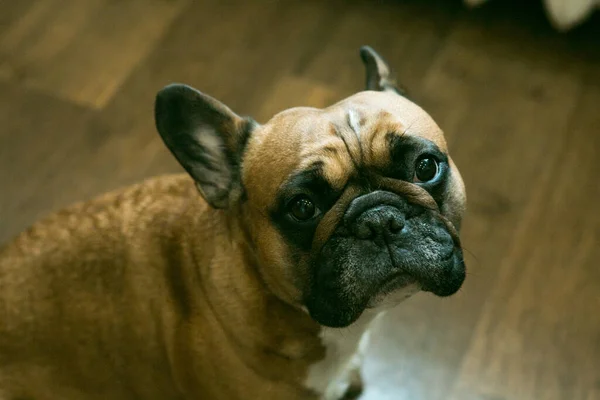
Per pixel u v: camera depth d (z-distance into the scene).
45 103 1.04
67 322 0.71
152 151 0.99
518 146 0.98
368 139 0.62
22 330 0.72
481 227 0.93
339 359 0.73
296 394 0.74
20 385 0.74
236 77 1.06
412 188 0.62
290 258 0.64
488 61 1.05
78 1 1.14
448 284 0.63
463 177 0.96
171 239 0.70
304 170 0.62
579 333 0.86
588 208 0.93
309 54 1.07
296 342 0.69
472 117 1.00
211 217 0.69
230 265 0.67
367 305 0.64
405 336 0.87
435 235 0.62
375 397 0.84
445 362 0.86
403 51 1.07
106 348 0.73
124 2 1.14
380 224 0.61
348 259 0.61
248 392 0.72
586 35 1.07
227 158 0.67
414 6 1.12
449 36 1.08
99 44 1.10
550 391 0.84
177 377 0.73
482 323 0.87
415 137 0.63
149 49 1.09
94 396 0.76
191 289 0.70
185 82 1.05
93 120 1.02
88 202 0.74
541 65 1.05
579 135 0.98
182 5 1.13
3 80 1.06
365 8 1.12
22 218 0.96
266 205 0.63
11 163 0.99
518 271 0.90
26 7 1.13
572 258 0.90
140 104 1.03
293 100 1.03
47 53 1.09
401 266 0.61
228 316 0.68
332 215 0.62
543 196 0.94
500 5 1.11
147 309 0.71
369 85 0.71
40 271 0.71
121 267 0.71
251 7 1.13
